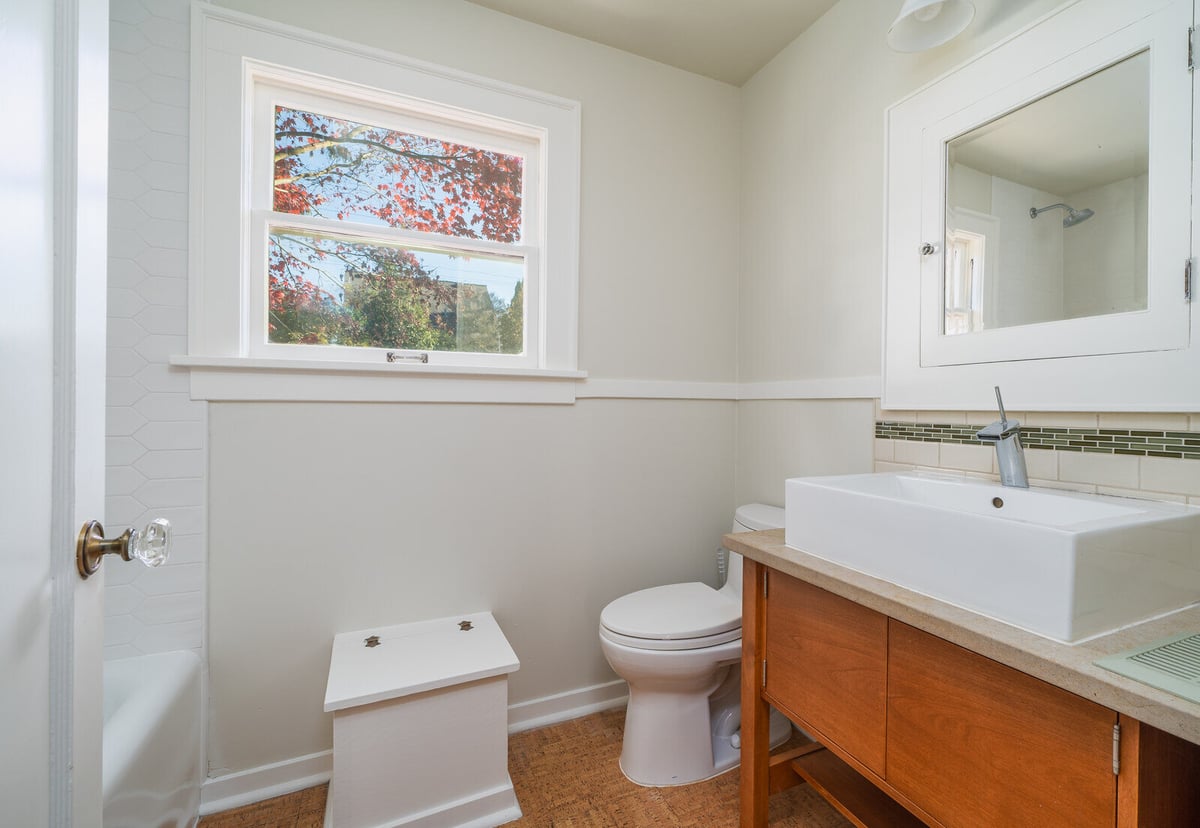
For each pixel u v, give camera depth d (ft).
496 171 5.84
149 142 4.37
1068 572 2.22
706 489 6.79
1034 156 3.78
